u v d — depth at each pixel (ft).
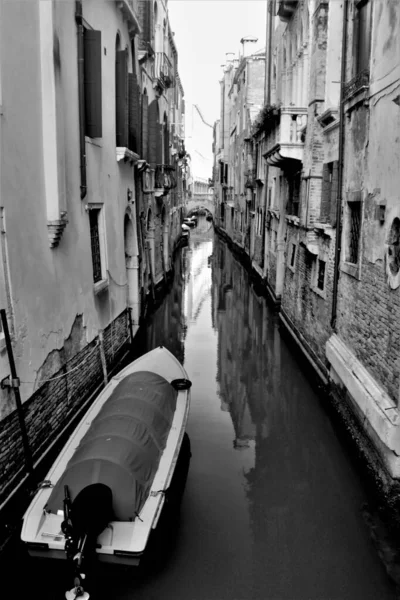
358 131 29.30
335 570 20.57
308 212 39.60
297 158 45.42
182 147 131.95
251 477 27.32
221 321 58.49
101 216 36.32
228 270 96.58
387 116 24.66
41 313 24.97
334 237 34.76
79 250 30.73
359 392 26.84
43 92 24.80
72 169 29.37
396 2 23.63
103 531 18.22
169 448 23.02
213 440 31.32
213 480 26.96
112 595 19.16
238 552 21.50
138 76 51.78
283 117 44.98
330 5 36.17
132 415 23.18
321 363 37.65
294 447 30.55
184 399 27.86
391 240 24.20
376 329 26.16
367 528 23.00
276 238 63.82
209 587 19.66
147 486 20.22
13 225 22.03
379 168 25.84
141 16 56.54
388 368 24.36
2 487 20.85
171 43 91.40
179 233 137.80
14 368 21.21
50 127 24.97
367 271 27.68
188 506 24.68
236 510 24.41
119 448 20.59
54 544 17.98
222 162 153.89
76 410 29.84
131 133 45.29
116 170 40.34
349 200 30.94
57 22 26.00
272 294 66.28
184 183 191.42
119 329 41.01
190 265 103.04
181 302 68.44
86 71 31.35
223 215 158.61
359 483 26.58
